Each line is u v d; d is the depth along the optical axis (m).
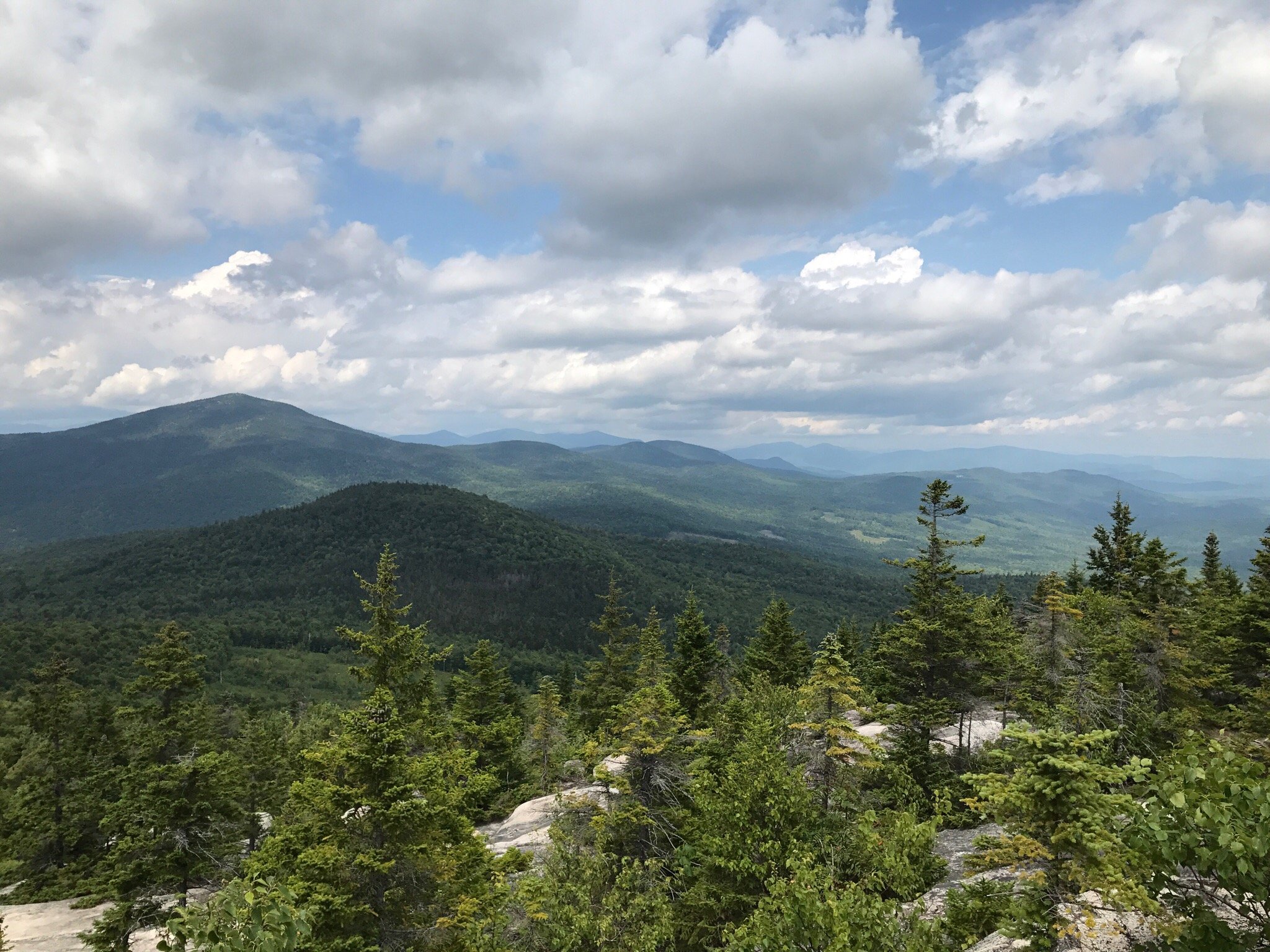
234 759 31.97
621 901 16.52
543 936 16.70
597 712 56.19
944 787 25.11
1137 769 8.15
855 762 22.83
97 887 26.78
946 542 30.20
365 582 30.20
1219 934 7.39
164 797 27.33
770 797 18.22
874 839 17.06
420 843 17.28
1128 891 8.95
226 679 168.75
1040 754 10.55
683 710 33.97
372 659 30.44
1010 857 10.87
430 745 28.59
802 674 51.38
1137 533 51.66
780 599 52.50
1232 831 6.55
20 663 136.88
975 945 12.91
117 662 152.00
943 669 29.69
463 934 16.83
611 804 22.94
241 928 6.89
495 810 43.31
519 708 72.50
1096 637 33.56
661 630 58.69
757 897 17.31
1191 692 29.81
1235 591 37.66
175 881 26.84
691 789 22.31
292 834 17.11
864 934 11.73
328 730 80.56
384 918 16.83
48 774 44.81
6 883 42.47
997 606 43.56
